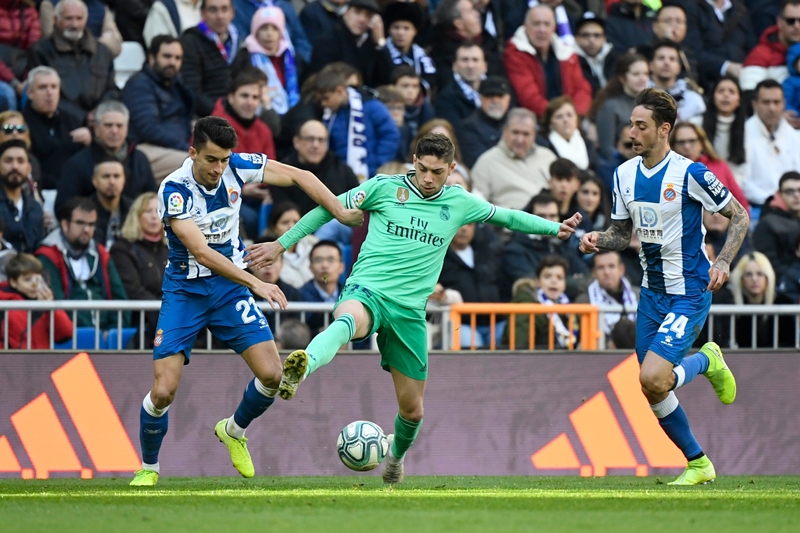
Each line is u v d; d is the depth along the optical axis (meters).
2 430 27.52
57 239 34.06
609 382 29.80
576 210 39.38
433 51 43.81
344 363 29.00
